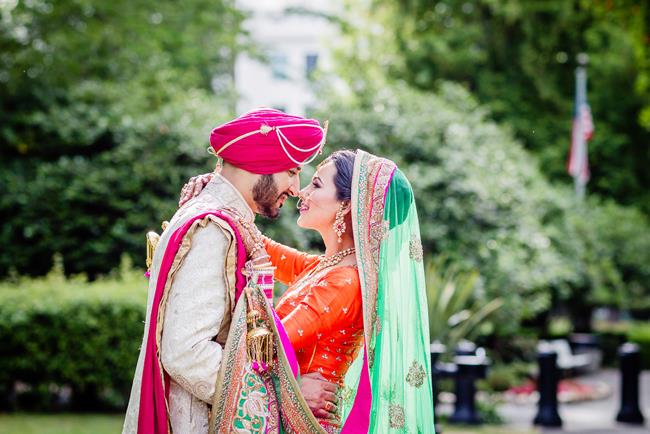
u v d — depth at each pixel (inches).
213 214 107.8
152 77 527.5
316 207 124.9
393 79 836.6
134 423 106.5
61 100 471.5
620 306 799.1
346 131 478.0
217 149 112.3
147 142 426.3
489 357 511.5
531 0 842.2
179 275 105.6
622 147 904.9
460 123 526.9
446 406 420.8
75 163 424.2
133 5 534.6
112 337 325.4
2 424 299.3
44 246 416.2
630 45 861.8
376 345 120.6
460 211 474.9
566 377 585.3
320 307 117.6
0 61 466.9
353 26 882.8
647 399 494.6
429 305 411.2
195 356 102.8
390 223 122.9
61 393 374.0
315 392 116.3
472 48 847.7
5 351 320.2
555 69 880.3
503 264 483.5
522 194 509.0
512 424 380.2
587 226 676.1
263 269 110.3
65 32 491.2
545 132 851.4
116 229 406.9
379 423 120.3
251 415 105.4
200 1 657.6
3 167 441.1
